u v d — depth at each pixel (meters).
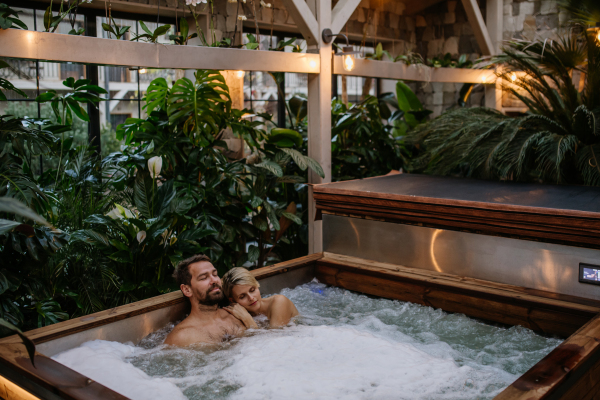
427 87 6.77
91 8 4.31
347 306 2.87
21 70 4.29
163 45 3.10
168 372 2.01
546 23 5.80
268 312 2.56
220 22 4.64
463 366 1.97
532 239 2.63
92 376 1.87
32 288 2.68
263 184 3.92
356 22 6.03
